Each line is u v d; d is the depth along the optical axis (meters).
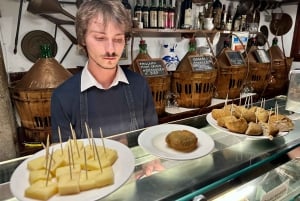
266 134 0.69
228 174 0.60
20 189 0.44
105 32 0.73
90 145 0.58
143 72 1.44
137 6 1.68
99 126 0.89
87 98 0.87
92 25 0.73
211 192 0.58
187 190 0.54
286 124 0.74
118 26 0.74
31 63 1.47
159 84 1.47
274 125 0.72
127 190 0.52
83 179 0.45
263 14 2.63
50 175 0.47
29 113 1.14
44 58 1.19
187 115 1.64
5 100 1.04
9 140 1.07
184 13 1.90
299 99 0.94
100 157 0.52
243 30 2.35
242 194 0.63
